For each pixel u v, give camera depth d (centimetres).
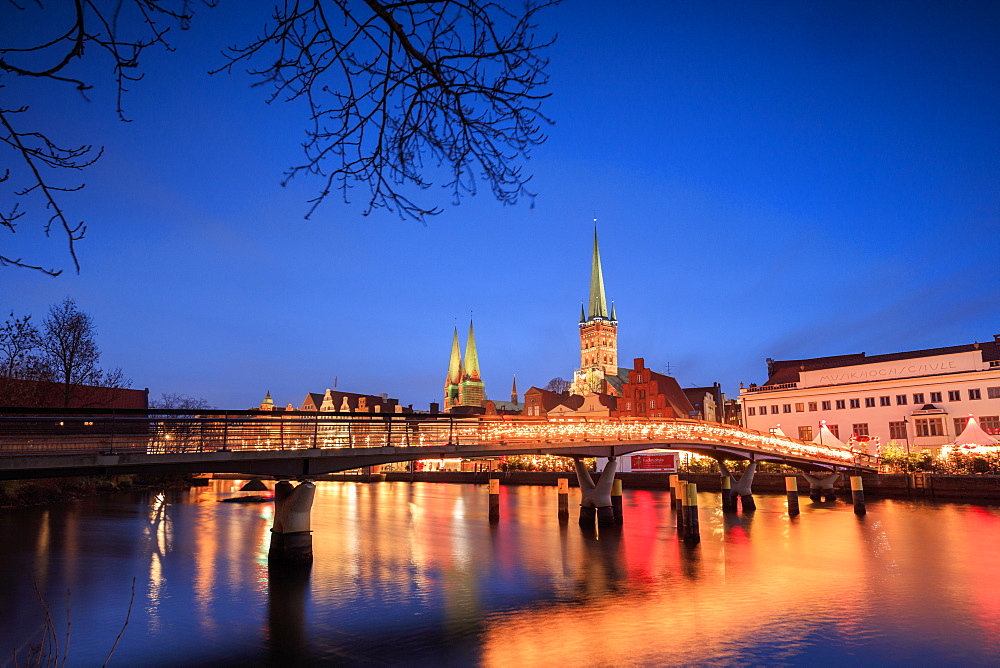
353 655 1622
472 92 389
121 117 321
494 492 4466
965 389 7006
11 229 311
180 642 1705
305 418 2656
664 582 2466
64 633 1772
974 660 1580
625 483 8050
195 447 2264
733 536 3675
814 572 2638
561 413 11262
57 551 2975
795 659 1590
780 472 6944
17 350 3966
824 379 8125
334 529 4066
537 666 1555
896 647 1677
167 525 4084
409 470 10819
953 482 5659
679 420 4569
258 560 2855
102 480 6725
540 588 2361
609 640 1747
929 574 2578
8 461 1817
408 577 2536
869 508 5131
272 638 1752
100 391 5150
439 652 1652
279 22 359
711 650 1659
